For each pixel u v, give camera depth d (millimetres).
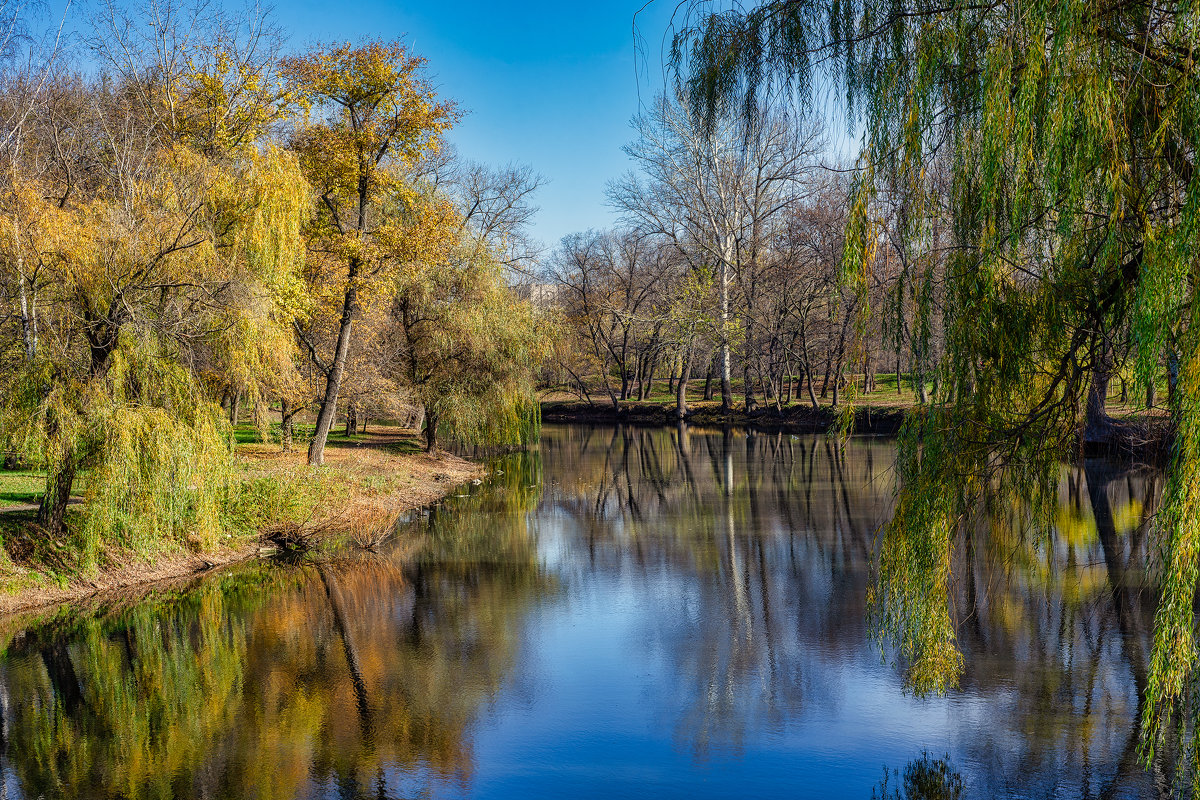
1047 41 5891
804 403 51094
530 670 11336
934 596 7203
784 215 45844
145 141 18844
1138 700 9648
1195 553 5121
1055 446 7023
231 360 14969
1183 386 5191
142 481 13758
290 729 9609
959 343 6730
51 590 13727
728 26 7195
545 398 67875
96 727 9703
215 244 15461
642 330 60406
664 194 47656
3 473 20406
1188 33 5344
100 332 13477
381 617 13688
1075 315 6590
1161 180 5840
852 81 6828
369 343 30531
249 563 17031
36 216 13000
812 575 15719
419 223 24906
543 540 19453
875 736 9141
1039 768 8242
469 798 8031
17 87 19234
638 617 13562
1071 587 13664
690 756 8805
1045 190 6129
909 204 6684
